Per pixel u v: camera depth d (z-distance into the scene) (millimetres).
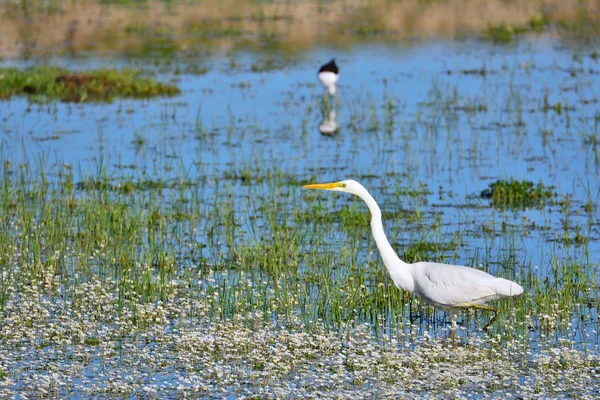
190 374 10211
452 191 18266
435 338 11328
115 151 21438
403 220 16469
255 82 30047
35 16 43531
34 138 22641
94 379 10070
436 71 31266
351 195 18219
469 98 26422
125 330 11477
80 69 31172
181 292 12820
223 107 26406
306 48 36188
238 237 15523
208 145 22062
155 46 36406
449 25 41156
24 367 10391
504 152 21016
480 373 10211
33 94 28016
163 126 23969
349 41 37625
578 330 11508
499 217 16547
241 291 12727
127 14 44469
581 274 13023
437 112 25297
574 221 16156
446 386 9883
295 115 25453
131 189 18047
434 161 20453
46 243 14805
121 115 25375
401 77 30484
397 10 45469
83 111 25922
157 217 16500
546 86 27969
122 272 13469
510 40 36969
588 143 21562
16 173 19469
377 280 13352
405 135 22859
